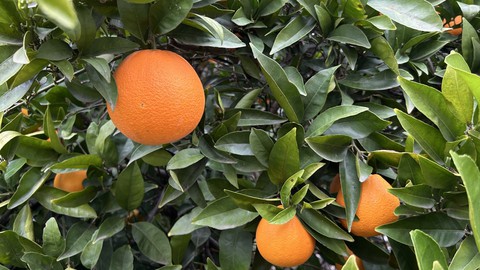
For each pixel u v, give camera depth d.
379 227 0.55
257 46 0.66
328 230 0.59
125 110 0.52
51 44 0.52
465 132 0.54
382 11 0.63
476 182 0.45
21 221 0.67
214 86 0.78
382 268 0.67
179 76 0.53
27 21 0.52
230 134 0.62
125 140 0.73
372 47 0.65
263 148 0.61
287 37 0.64
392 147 0.62
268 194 0.63
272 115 0.65
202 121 0.63
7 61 0.52
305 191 0.58
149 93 0.52
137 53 0.54
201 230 0.76
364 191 0.60
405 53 0.70
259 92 0.69
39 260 0.63
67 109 0.77
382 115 0.66
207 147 0.63
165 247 0.66
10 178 0.73
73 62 0.56
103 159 0.69
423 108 0.54
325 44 0.73
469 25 0.66
